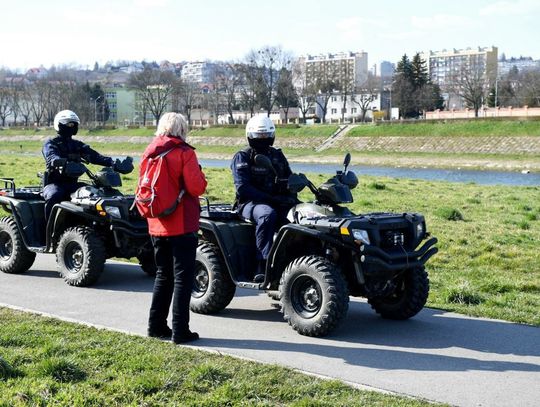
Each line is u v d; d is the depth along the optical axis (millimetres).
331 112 131250
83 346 6566
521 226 15570
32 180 23688
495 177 49188
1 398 5266
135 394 5395
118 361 6125
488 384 5875
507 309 8516
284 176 8164
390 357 6602
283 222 7996
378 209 18391
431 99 114000
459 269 11172
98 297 8938
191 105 130000
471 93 106438
